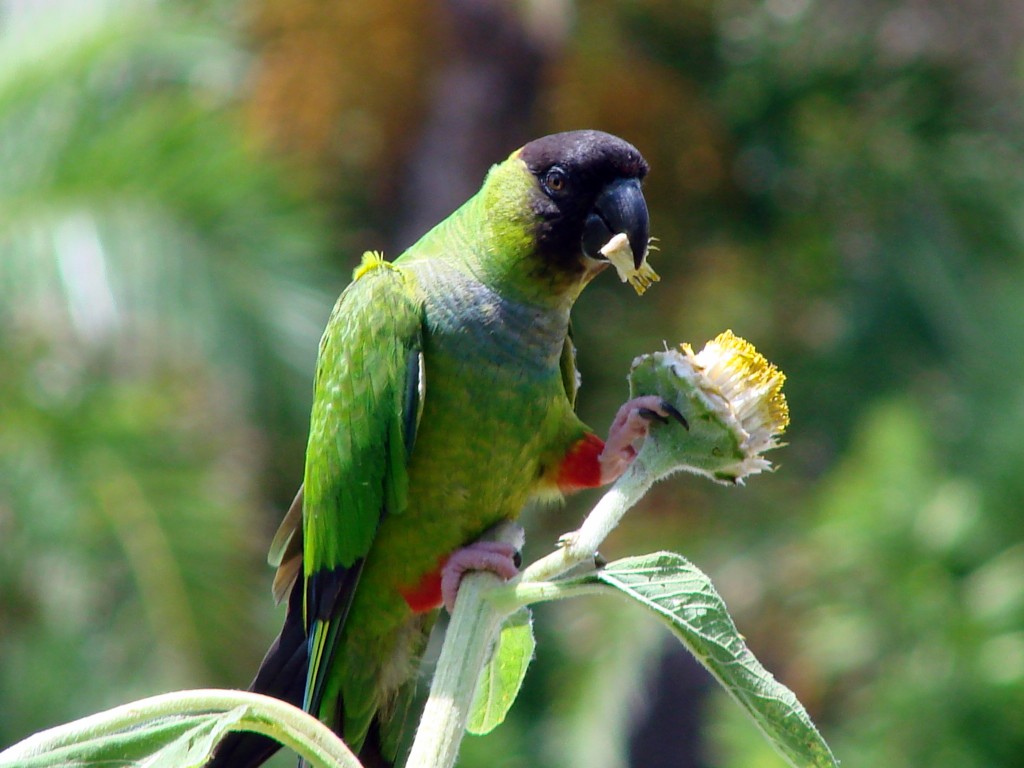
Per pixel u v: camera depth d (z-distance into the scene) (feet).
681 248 64.85
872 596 46.01
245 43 58.08
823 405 60.29
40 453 39.70
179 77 50.83
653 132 64.23
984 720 41.93
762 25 66.44
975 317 60.64
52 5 46.60
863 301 61.93
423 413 20.93
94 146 42.09
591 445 21.42
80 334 40.19
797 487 57.62
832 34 66.90
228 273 41.81
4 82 43.50
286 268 42.70
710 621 14.65
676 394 16.52
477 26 59.26
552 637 53.67
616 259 20.38
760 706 14.52
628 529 56.54
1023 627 42.91
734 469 16.52
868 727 42.63
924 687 42.39
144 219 41.68
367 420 20.83
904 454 47.65
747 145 66.03
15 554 39.60
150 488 39.93
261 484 45.06
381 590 21.75
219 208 42.45
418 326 20.89
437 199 59.57
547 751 49.34
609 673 50.57
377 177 61.00
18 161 42.24
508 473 21.16
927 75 66.85
